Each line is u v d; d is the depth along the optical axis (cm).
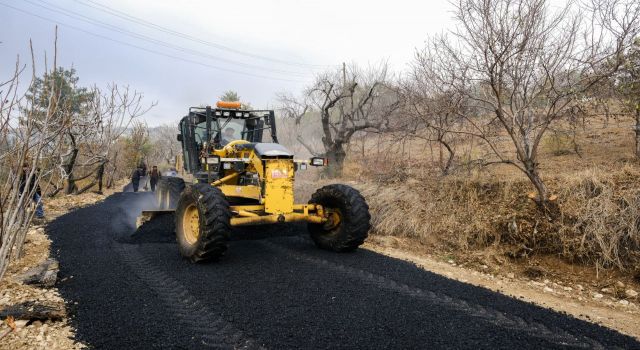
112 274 424
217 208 448
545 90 530
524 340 299
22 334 287
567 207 513
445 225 599
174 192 729
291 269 449
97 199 1173
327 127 1066
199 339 288
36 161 267
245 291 379
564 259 489
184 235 488
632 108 566
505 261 516
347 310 341
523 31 491
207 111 597
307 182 934
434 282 420
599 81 512
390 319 326
